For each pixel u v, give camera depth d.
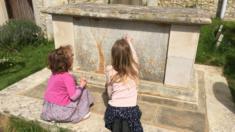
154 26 2.94
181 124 2.65
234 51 5.29
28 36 5.91
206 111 2.94
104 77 3.44
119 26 3.10
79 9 3.17
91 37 3.33
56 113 2.58
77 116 2.64
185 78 3.02
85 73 3.54
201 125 2.65
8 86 3.59
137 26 3.01
